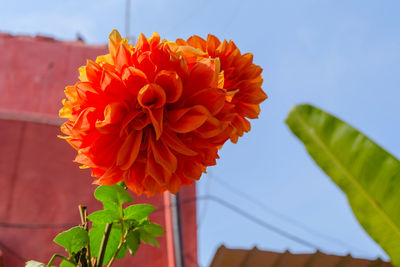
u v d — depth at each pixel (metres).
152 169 0.51
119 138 0.51
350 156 0.46
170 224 2.43
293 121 0.48
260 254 2.17
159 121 0.50
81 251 0.52
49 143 2.59
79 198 2.59
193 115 0.51
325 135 0.47
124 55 0.52
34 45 3.36
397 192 0.45
